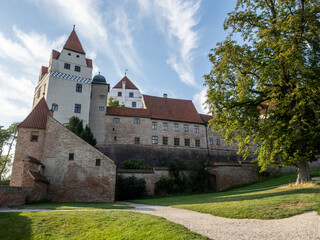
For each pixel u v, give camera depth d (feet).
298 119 59.41
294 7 60.29
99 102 158.40
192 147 167.32
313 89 50.08
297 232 25.07
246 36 66.13
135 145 154.20
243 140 67.67
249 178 123.13
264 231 26.25
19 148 92.79
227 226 29.30
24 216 40.63
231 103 64.18
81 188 89.10
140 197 108.17
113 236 30.89
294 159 59.77
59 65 146.51
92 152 93.15
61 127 95.30
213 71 65.92
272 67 56.90
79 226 36.09
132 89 243.40
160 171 117.39
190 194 111.14
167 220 33.53
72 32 160.66
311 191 47.06
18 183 89.51
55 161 91.30
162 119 166.81
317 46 54.75
